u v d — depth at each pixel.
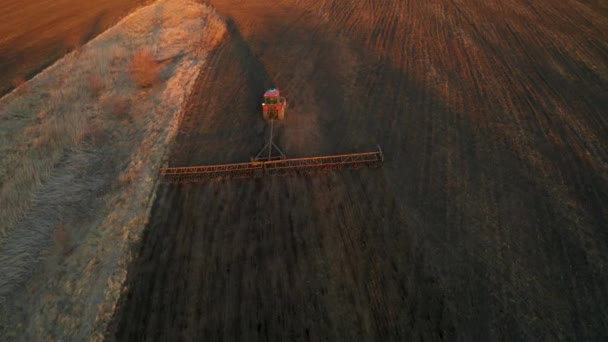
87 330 9.62
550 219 11.64
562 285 10.03
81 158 15.01
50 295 10.43
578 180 12.78
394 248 11.19
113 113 17.05
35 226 12.47
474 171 13.35
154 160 14.48
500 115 15.69
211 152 14.79
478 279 10.29
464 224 11.67
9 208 12.88
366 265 10.80
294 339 9.34
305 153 14.51
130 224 12.14
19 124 16.62
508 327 9.30
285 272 10.74
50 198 13.41
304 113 16.50
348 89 17.81
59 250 11.62
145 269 10.98
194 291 10.41
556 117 15.41
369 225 11.86
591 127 14.86
